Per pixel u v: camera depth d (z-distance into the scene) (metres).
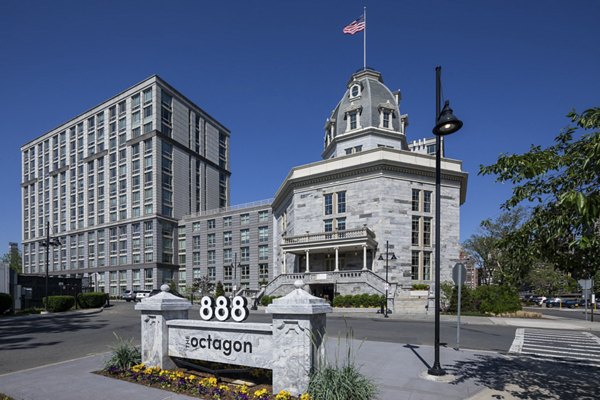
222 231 68.00
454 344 13.80
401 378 8.20
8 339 15.88
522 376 8.55
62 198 86.56
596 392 7.31
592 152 4.90
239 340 7.37
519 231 6.64
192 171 78.31
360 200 38.72
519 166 6.30
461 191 45.41
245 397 6.29
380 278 32.28
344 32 52.62
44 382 7.69
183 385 7.06
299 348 6.40
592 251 5.65
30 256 92.75
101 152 78.19
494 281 42.19
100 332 18.19
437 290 8.93
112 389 7.10
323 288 37.84
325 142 56.44
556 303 51.56
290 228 46.09
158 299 8.38
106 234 75.56
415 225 38.38
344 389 5.86
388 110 47.47
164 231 69.88
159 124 71.00
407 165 38.06
